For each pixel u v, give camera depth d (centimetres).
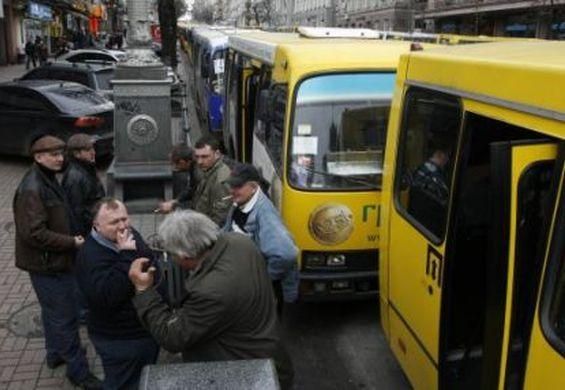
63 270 463
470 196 371
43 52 3656
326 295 595
